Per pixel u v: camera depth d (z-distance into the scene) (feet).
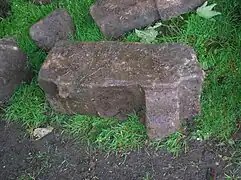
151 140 4.15
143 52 4.14
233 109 4.22
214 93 4.33
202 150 4.08
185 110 4.16
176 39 4.70
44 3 5.12
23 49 4.83
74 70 4.10
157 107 3.94
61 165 4.16
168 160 4.07
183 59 4.04
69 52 4.22
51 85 4.13
